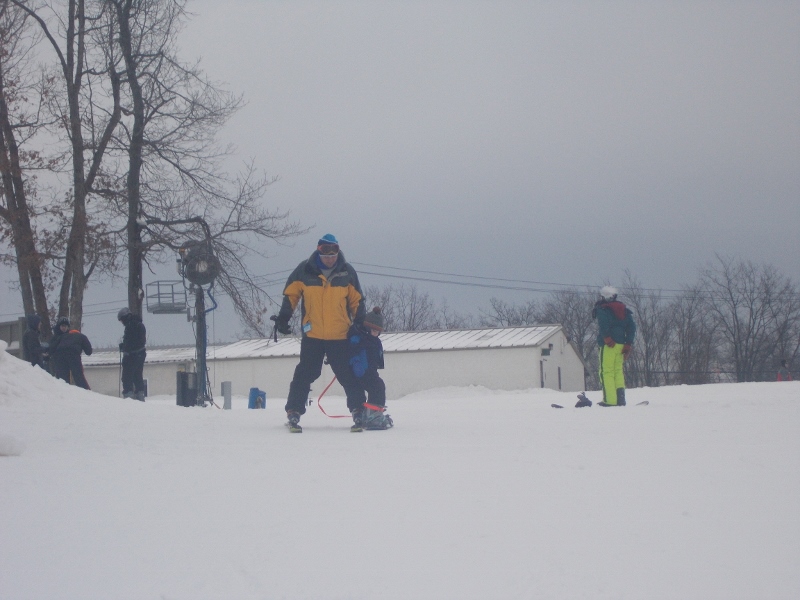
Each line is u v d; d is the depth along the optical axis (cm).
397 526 862
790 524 860
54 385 2319
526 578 714
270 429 1770
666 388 4406
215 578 716
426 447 1391
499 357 9569
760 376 13362
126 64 5725
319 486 1055
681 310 14050
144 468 1200
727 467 1148
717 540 811
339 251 1741
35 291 5359
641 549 786
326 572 730
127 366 3641
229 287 5803
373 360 1739
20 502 976
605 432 1548
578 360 11369
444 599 672
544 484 1052
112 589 693
